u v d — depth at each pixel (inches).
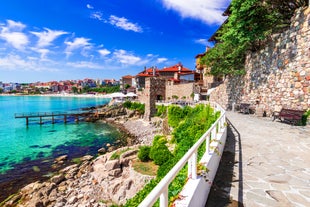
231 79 1061.1
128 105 2272.4
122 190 531.2
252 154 284.8
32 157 922.1
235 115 745.0
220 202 162.4
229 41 810.8
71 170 734.5
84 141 1245.1
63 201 531.2
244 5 620.7
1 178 693.9
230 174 217.6
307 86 514.0
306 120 500.7
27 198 553.9
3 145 1133.1
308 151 295.7
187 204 115.3
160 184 84.8
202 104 955.3
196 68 2642.7
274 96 660.7
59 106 3472.0
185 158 119.0
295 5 612.4
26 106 3472.0
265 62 727.7
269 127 487.8
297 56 553.6
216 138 268.5
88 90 7180.1
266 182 198.1
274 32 685.3
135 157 668.1
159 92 1936.5
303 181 200.2
